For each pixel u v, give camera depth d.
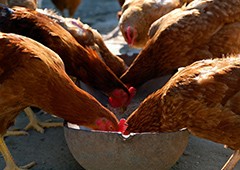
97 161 1.83
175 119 1.86
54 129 2.30
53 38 2.14
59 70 1.92
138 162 1.82
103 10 3.82
